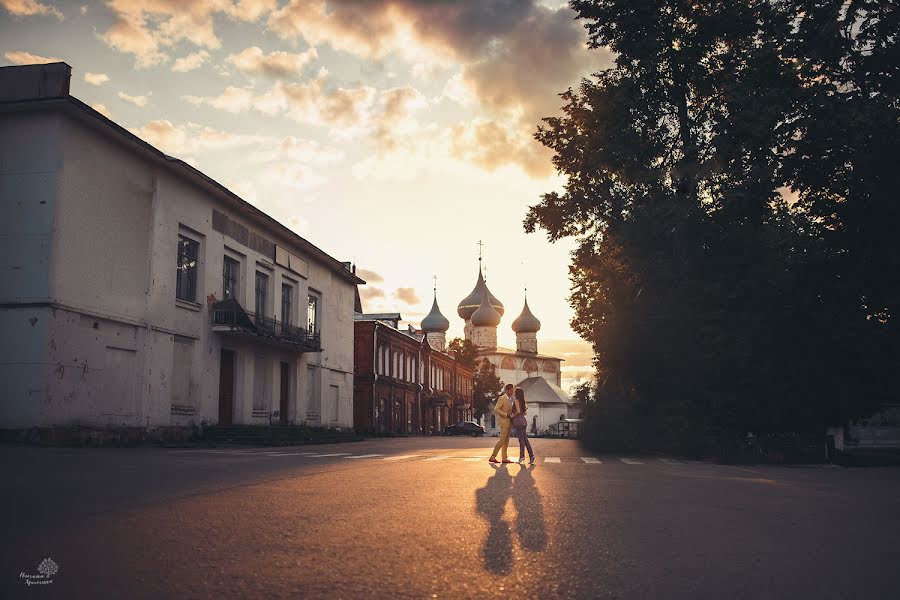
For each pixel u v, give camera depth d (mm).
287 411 35875
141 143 23047
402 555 5078
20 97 20156
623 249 25094
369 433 49438
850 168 20938
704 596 4129
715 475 13867
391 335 55500
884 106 19781
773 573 4750
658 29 24547
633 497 9203
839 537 6289
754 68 22172
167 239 25047
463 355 87875
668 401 24328
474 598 3980
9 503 7441
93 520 6391
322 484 10062
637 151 24719
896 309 20516
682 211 23078
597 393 30016
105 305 21812
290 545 5398
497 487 10094
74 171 20656
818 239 22359
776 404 21703
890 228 20359
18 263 19766
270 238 33469
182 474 11234
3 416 19234
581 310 30141
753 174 21438
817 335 21641
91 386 21219
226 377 29734
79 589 4043
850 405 21828
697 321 22688
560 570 4703
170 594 3963
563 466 15555
